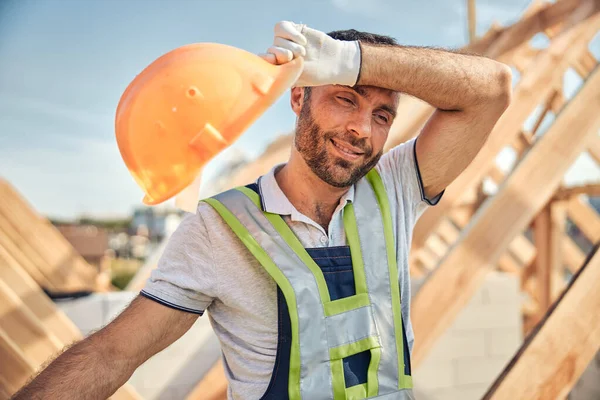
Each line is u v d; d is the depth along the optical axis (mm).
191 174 803
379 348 1038
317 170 1047
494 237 1713
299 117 1076
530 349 1467
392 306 1080
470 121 1155
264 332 1011
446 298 1638
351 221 1100
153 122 804
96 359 903
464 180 2174
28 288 1722
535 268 4250
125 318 967
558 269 3820
